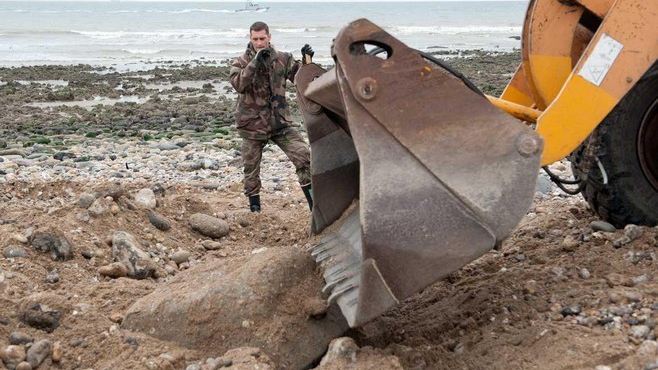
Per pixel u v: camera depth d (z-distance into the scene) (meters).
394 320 5.05
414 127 4.15
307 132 5.59
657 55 4.87
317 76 5.66
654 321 4.32
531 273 5.21
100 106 22.16
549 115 4.88
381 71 4.16
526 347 4.32
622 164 5.60
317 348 4.61
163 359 4.35
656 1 4.82
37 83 29.05
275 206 8.68
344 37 4.16
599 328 4.37
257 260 4.94
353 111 4.19
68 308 4.84
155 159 12.94
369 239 3.96
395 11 134.38
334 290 4.56
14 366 4.35
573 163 6.00
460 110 4.16
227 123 18.52
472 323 4.76
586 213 6.66
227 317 4.61
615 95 4.89
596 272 5.12
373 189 4.06
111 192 6.88
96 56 45.06
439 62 4.35
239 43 56.19
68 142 15.78
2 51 48.19
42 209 6.86
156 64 39.03
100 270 5.95
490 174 4.10
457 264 4.01
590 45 4.85
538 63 5.48
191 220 7.38
